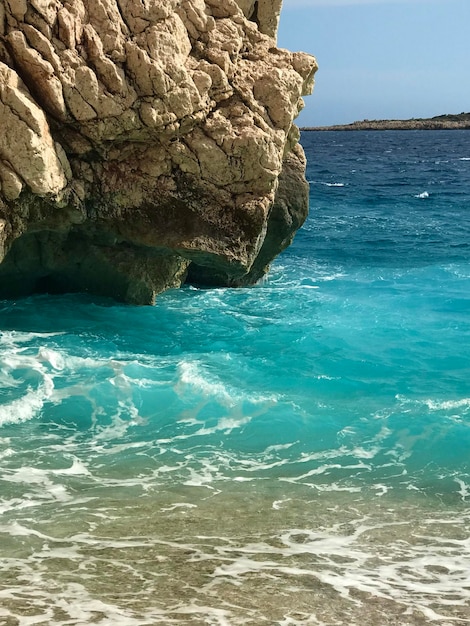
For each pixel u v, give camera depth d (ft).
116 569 29.81
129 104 55.72
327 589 28.96
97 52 54.49
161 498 35.86
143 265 64.90
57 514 33.94
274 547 31.89
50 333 58.49
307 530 33.45
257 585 29.07
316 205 142.82
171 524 33.50
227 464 39.86
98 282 66.28
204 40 60.64
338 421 45.47
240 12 63.31
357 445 42.55
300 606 27.81
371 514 35.14
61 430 43.11
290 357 55.72
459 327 63.05
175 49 57.21
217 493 36.60
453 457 41.45
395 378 52.21
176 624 26.45
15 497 35.32
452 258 92.53
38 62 52.60
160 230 60.29
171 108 57.06
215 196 60.13
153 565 30.17
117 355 54.80
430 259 91.91
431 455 41.60
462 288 76.89
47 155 53.31
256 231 60.85
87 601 27.58
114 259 64.03
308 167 246.06
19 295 66.49
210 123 59.21
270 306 68.95
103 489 36.50
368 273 84.02
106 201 59.00
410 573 30.22
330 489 37.55
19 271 63.82
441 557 31.48
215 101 59.77
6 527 32.65
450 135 610.65
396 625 26.91
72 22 53.98
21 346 55.26
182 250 60.13
